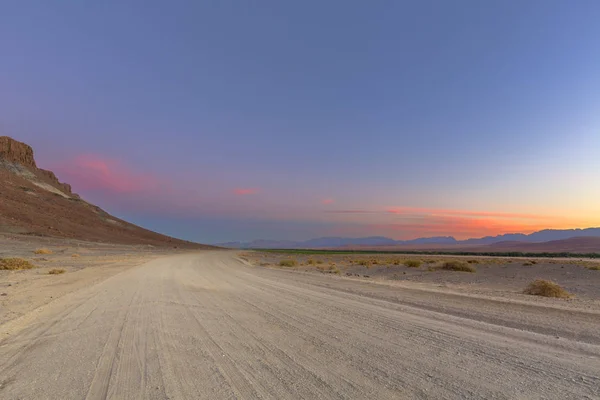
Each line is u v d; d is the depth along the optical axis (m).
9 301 10.96
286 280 18.41
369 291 13.64
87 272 22.59
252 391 4.14
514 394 4.00
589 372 4.70
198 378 4.57
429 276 25.06
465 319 8.24
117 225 144.62
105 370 4.89
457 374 4.65
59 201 127.31
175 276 20.23
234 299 11.48
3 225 74.44
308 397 3.96
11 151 140.38
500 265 35.69
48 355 5.60
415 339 6.44
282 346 6.03
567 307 9.93
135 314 8.88
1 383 4.46
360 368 4.91
